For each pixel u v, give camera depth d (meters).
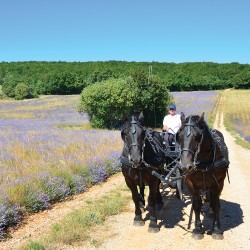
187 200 10.40
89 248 6.96
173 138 9.54
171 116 9.84
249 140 33.22
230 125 53.44
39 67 163.00
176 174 9.41
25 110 64.75
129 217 8.87
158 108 44.38
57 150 15.31
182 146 6.75
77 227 7.75
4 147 15.61
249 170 16.42
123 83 39.81
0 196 8.62
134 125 7.41
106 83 40.09
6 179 9.93
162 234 7.75
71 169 12.37
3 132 23.39
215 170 7.23
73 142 17.73
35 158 13.82
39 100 87.75
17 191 9.25
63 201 10.27
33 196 9.28
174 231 7.93
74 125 42.00
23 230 7.95
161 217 8.93
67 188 10.70
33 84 130.75
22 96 101.75
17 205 8.77
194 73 151.50
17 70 161.50
